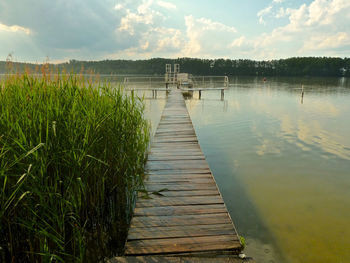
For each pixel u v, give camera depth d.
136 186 3.35
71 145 2.32
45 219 2.07
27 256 2.04
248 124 9.16
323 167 4.96
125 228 2.82
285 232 2.88
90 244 2.51
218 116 10.82
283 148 6.27
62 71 3.11
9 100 2.48
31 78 2.88
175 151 4.90
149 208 2.80
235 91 25.03
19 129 1.89
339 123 9.21
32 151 1.68
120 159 3.23
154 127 8.34
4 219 1.89
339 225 3.01
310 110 12.23
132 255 2.08
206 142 6.90
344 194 3.83
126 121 3.70
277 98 17.89
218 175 4.64
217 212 2.71
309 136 7.41
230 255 2.11
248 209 3.42
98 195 2.79
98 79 3.46
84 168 2.52
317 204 3.54
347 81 48.94
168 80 23.94
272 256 2.47
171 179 3.58
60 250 2.12
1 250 1.91
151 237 2.29
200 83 41.00
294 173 4.68
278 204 3.55
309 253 2.50
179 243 2.21
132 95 4.14
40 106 2.33
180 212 2.71
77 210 2.31
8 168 1.74
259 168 4.95
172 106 11.22
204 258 2.03
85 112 2.73
